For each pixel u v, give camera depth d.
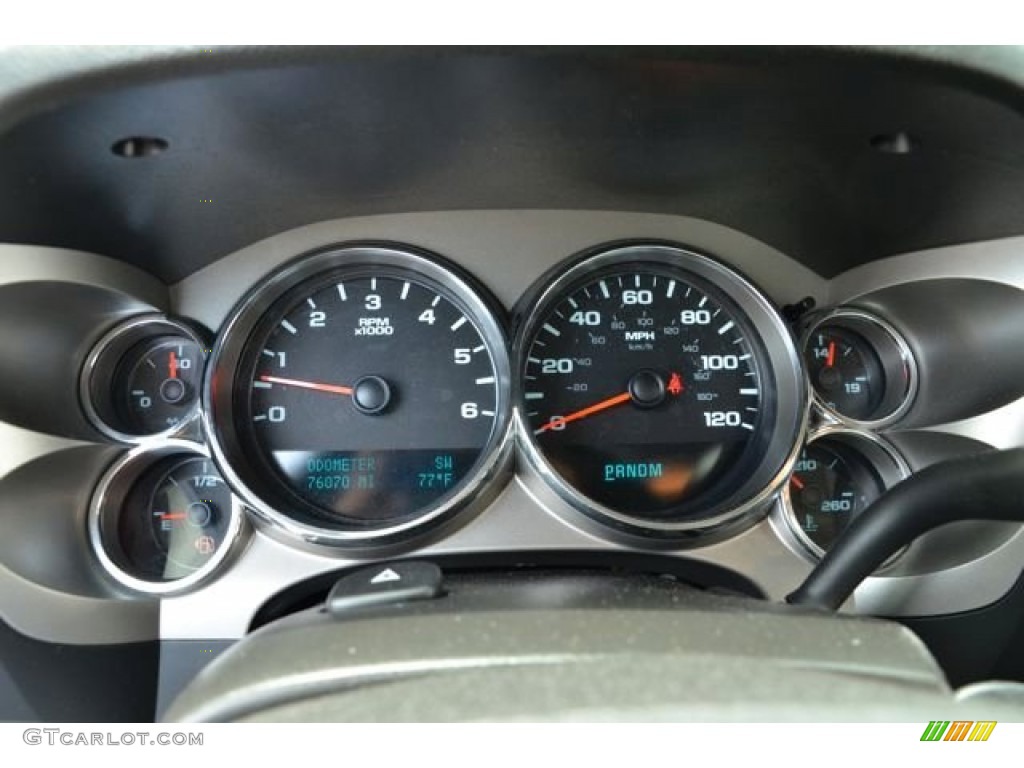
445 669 1.04
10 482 1.86
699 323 2.20
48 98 1.40
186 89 1.44
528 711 0.98
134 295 2.02
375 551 1.93
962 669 1.96
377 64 1.42
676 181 1.94
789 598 1.63
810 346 2.31
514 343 2.06
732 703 0.98
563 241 2.13
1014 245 1.98
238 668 1.13
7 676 1.72
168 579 2.06
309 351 2.14
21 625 1.76
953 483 1.53
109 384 2.18
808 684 1.01
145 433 2.17
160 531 2.11
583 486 2.11
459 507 1.92
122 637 1.87
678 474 2.13
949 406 2.18
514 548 1.97
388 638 1.10
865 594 1.96
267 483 2.08
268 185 1.84
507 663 1.04
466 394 2.12
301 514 2.03
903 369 2.29
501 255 2.13
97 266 1.96
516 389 2.02
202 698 1.11
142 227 1.90
